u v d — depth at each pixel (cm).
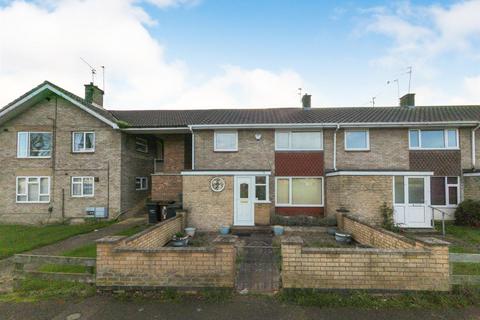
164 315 412
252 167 1408
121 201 1449
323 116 1538
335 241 912
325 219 1145
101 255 495
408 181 1126
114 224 1321
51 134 1471
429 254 469
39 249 852
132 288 487
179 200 1355
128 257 491
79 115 1473
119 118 1625
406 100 1734
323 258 477
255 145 1418
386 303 440
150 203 1346
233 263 492
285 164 1397
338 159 1387
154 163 1817
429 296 453
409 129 1375
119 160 1451
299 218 1155
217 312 420
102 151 1456
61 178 1452
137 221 1402
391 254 470
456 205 1327
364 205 1123
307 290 474
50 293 485
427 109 1642
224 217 1135
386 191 1121
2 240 968
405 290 465
